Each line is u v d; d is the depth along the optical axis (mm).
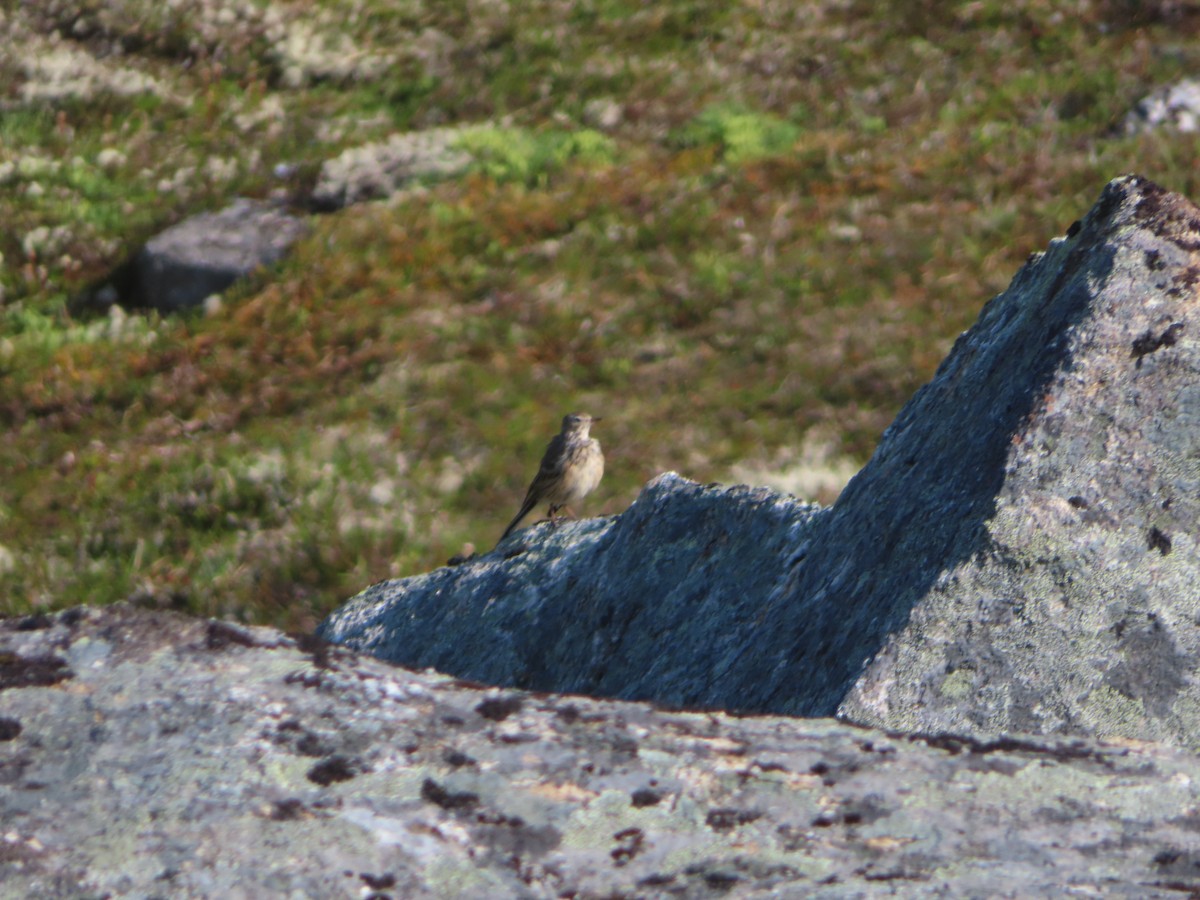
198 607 40125
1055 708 10578
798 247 55375
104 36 77000
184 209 63719
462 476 44594
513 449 45719
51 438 48969
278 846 6836
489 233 58469
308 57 75562
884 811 7668
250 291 56938
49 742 7270
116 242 61781
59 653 7871
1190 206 12586
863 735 8406
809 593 13547
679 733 8180
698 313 52438
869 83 69625
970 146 61812
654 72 72750
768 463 43938
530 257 56750
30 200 64438
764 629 14047
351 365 51000
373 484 44250
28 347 55281
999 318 13891
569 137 67500
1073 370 11766
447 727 7875
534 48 75812
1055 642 10812
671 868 7105
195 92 72938
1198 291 11922
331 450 46062
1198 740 10383
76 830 6773
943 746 8359
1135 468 11344
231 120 70938
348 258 57625
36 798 6926
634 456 44719
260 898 6574
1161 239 12281
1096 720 10492
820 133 65500
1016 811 7750
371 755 7480
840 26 75188
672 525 17750
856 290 52625
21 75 73250
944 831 7520
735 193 59906
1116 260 12195
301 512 43000
